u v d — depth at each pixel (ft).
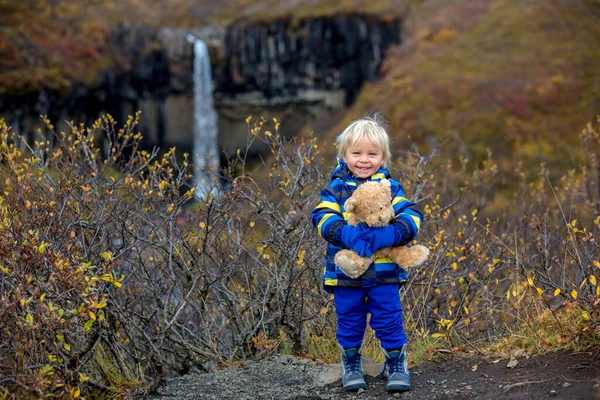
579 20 107.14
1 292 8.80
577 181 20.27
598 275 11.64
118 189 12.44
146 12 116.37
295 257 11.64
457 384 9.33
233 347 12.48
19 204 11.12
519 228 15.70
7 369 8.78
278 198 13.10
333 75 109.40
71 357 9.65
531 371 9.25
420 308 12.98
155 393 10.19
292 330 12.05
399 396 9.11
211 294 12.78
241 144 110.63
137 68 103.09
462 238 13.67
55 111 92.12
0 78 86.38
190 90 107.65
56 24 99.25
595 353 9.29
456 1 117.50
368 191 8.47
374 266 8.87
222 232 12.87
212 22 115.34
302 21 109.40
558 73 92.07
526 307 11.35
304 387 9.93
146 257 12.97
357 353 9.50
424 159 15.79
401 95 94.17
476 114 83.87
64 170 12.62
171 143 106.83
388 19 111.65
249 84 110.11
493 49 102.27
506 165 68.03
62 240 10.02
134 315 11.25
